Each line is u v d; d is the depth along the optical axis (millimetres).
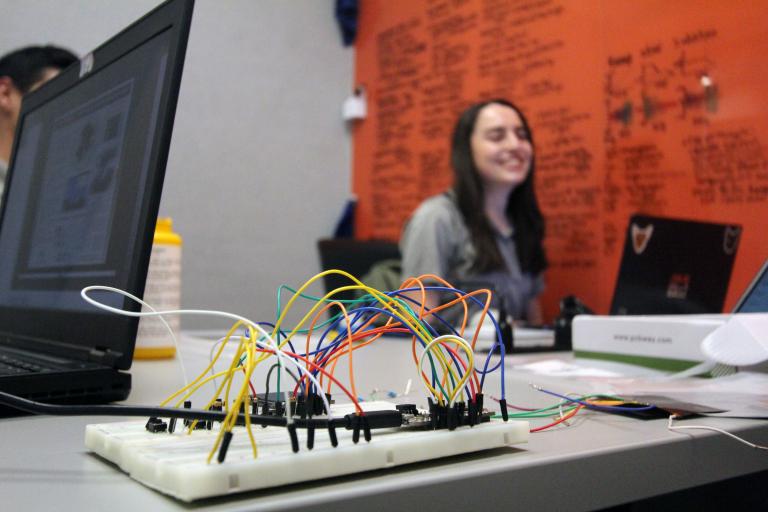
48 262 724
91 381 550
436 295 1472
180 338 1269
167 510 299
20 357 643
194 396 613
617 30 2104
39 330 704
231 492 310
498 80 2535
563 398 622
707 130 1852
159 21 610
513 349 1173
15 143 906
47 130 819
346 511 323
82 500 313
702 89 1864
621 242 2078
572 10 2254
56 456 399
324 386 510
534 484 395
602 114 2146
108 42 707
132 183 586
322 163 3133
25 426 486
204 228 2748
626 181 2068
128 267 558
